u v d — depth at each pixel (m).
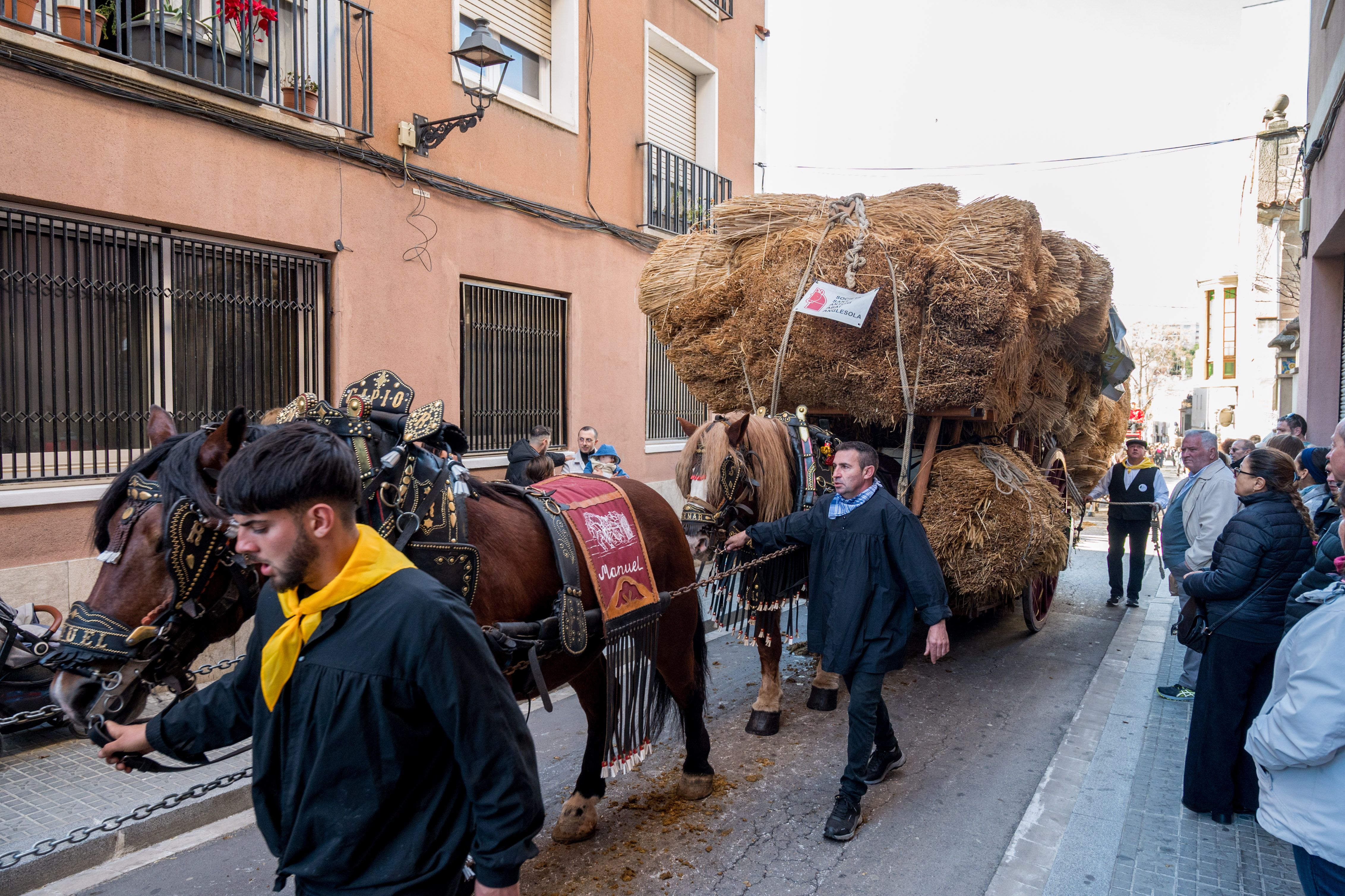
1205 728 3.47
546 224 8.30
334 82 6.30
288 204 5.91
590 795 3.39
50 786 3.84
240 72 5.65
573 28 8.63
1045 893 2.96
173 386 5.34
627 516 3.18
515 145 7.94
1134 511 7.74
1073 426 7.59
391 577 1.51
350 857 1.46
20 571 4.60
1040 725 4.74
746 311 5.16
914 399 4.65
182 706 1.68
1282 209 15.45
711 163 11.56
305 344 6.16
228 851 3.47
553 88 8.75
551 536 2.75
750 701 5.15
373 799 1.46
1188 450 4.95
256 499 1.37
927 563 3.45
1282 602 3.32
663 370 10.56
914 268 4.54
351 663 1.44
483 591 2.44
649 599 3.10
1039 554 5.13
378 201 6.57
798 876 3.15
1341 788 1.95
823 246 4.77
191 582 2.05
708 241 5.62
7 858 1.97
